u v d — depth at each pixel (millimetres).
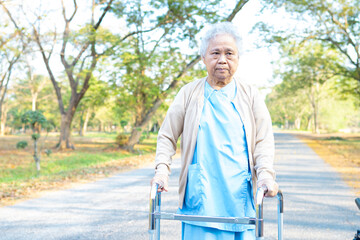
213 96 1968
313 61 25344
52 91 53531
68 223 5230
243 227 1859
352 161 13227
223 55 1902
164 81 18844
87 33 17203
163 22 17453
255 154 1916
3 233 4762
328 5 19516
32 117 11422
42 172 12531
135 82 18062
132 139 20281
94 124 96500
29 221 5375
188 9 16922
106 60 17125
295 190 7449
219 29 1930
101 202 6711
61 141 22250
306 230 4637
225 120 1915
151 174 10781
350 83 28125
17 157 18250
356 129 72000
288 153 17109
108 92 19047
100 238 4473
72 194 7582
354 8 19734
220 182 1889
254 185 1932
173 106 2035
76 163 14992
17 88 48469
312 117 70500
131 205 6414
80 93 22219
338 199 6570
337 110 62094
